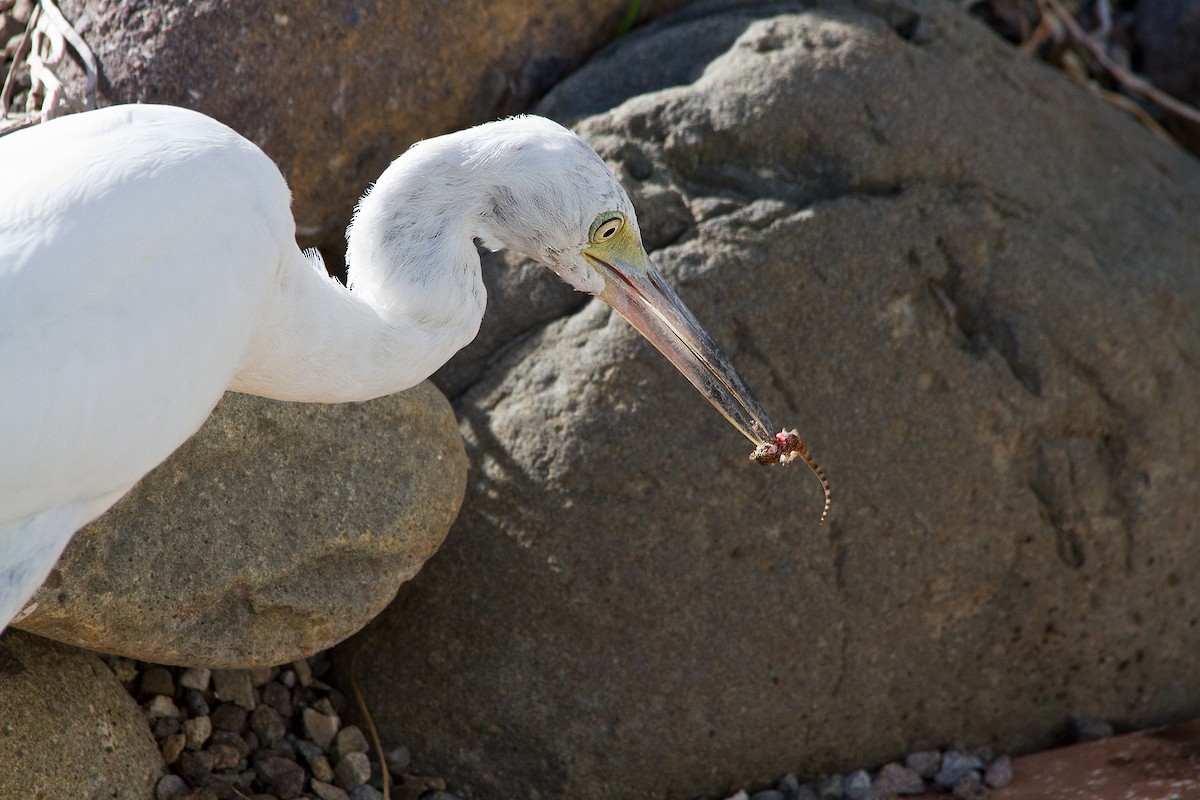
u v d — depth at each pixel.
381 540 7.16
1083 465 8.58
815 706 8.22
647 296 6.93
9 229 5.31
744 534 8.00
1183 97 12.68
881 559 8.20
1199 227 9.62
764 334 8.12
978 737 8.64
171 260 5.54
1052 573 8.56
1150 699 8.91
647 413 7.94
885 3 9.36
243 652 6.93
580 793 7.93
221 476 6.79
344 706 8.20
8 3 8.80
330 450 7.09
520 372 8.20
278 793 7.42
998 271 8.59
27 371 5.17
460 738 8.01
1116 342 8.67
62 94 8.02
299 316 6.19
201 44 8.05
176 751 7.28
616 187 6.63
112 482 5.65
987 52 9.54
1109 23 12.59
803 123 8.58
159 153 5.69
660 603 7.91
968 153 8.80
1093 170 9.44
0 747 6.12
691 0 9.73
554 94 9.07
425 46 8.65
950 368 8.35
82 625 6.38
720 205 8.38
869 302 8.27
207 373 5.74
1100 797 7.94
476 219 6.60
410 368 6.56
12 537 5.49
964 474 8.30
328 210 8.60
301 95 8.29
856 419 8.16
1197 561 8.90
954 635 8.45
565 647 7.91
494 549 7.96
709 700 8.02
